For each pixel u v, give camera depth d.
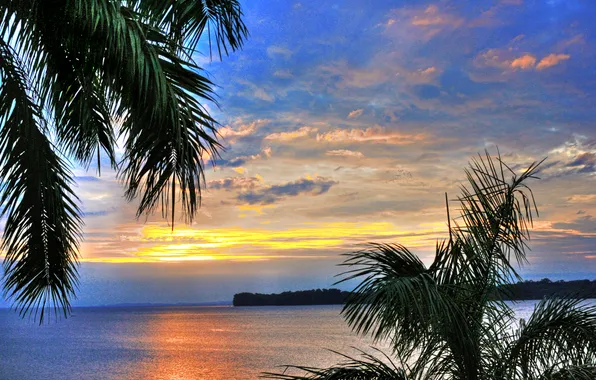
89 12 3.34
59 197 4.99
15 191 4.76
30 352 57.19
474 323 3.62
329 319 159.88
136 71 3.40
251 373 35.88
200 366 40.97
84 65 3.71
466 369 3.48
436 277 3.62
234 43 4.61
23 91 4.27
